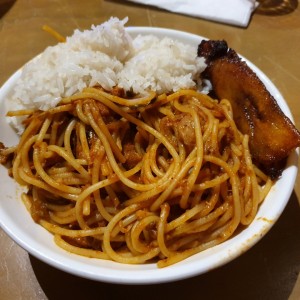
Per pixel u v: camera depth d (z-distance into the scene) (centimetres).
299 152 19
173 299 18
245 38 32
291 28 33
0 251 21
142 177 19
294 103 26
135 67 21
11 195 20
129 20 34
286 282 19
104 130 19
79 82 20
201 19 34
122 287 19
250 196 19
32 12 35
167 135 19
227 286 19
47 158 20
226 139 20
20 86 21
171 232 18
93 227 19
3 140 21
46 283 19
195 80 22
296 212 21
